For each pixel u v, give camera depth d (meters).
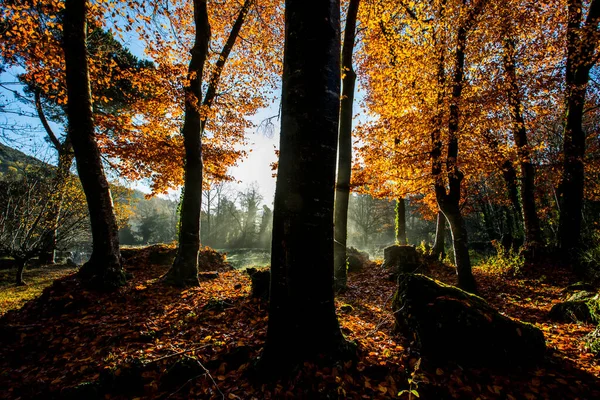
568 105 10.41
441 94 7.79
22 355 4.02
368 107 11.74
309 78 2.79
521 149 9.35
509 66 8.80
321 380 2.71
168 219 52.59
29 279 12.48
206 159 11.96
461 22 7.20
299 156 2.81
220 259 12.65
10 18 6.26
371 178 11.41
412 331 3.64
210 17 10.41
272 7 10.87
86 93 6.44
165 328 4.63
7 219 10.93
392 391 2.70
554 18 9.77
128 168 11.05
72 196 12.76
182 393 2.89
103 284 6.10
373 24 9.84
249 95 12.61
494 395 2.72
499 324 3.40
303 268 2.85
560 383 2.91
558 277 8.66
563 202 10.29
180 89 7.70
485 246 19.14
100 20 7.09
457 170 7.77
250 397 2.68
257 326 4.52
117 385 3.04
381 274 11.00
